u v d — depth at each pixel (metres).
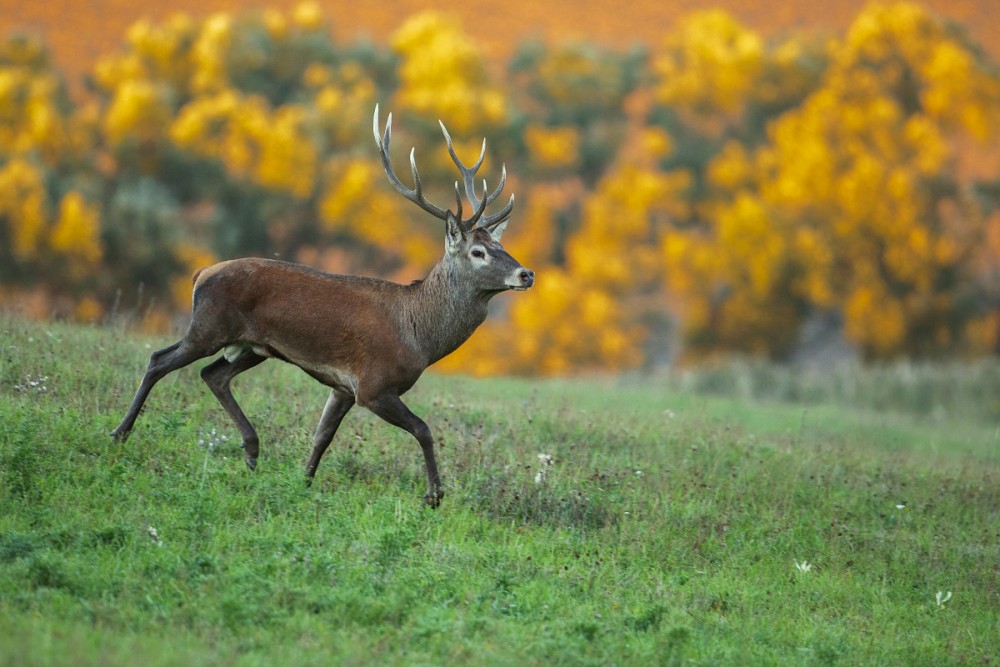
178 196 72.31
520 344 69.69
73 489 13.60
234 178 72.12
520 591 12.72
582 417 22.20
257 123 72.56
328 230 73.44
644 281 74.06
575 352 69.75
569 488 16.72
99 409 16.64
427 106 74.50
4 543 11.78
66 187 65.88
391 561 12.82
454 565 13.21
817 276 70.44
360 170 71.12
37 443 14.45
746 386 43.88
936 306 72.00
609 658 11.34
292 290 14.87
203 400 18.14
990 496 20.62
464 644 11.07
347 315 14.85
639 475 18.22
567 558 14.29
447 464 16.80
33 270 63.03
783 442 23.62
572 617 12.34
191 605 11.13
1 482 13.30
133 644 10.09
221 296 14.78
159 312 65.69
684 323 73.06
